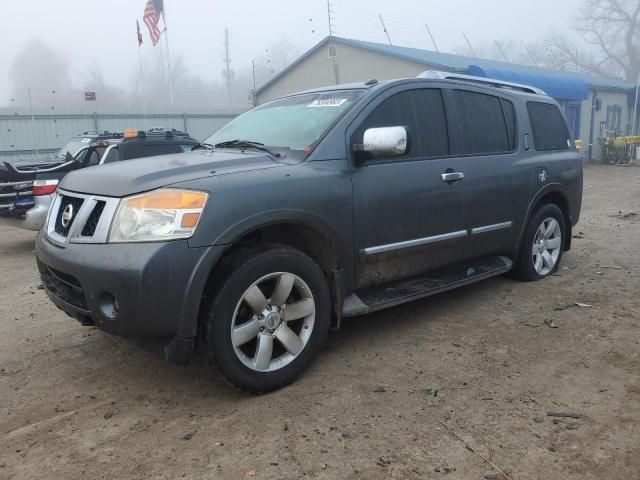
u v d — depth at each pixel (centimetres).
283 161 365
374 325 455
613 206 1139
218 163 350
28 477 269
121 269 296
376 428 302
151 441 297
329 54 2108
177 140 966
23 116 2000
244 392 337
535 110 564
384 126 407
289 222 343
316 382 357
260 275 329
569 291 537
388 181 397
